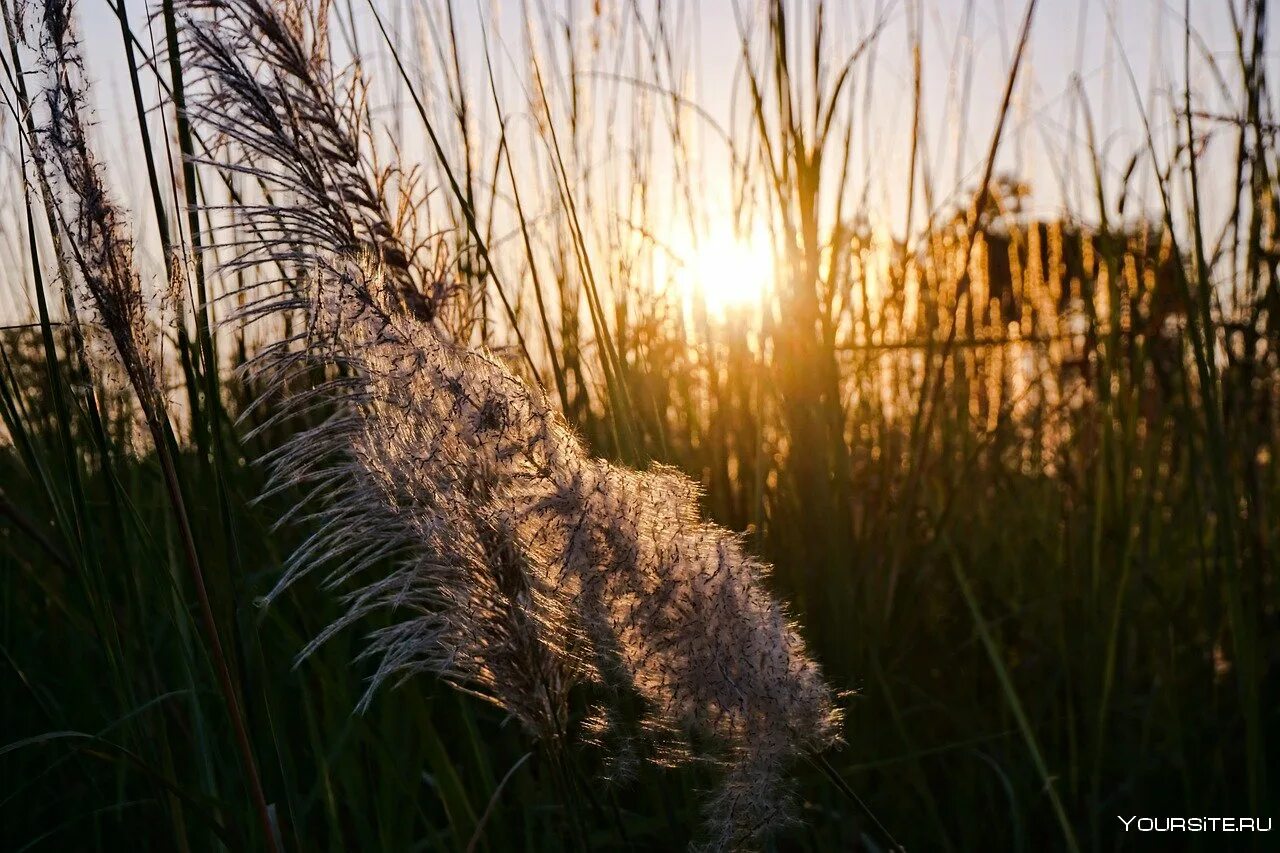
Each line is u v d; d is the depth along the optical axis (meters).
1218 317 0.89
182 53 0.56
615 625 0.52
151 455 0.88
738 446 0.98
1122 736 0.95
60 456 0.90
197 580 0.56
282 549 0.84
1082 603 0.94
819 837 0.80
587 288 0.75
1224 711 0.92
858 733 0.86
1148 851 0.86
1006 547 1.12
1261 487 0.98
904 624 0.97
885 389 1.14
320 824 0.81
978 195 0.86
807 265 0.84
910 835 0.85
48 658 0.93
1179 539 1.05
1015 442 1.20
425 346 0.51
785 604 0.55
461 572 0.54
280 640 0.81
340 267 0.53
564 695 0.60
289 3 0.58
